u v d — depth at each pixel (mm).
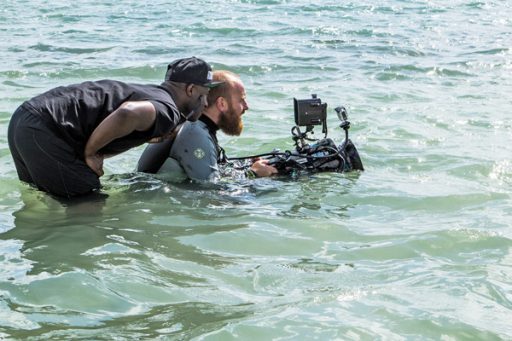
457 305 3701
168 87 5418
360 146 7199
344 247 4527
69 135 5055
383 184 5879
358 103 9391
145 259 4230
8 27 15836
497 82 10984
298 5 20234
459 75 11531
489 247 4516
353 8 19797
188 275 4039
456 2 21141
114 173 6109
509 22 17609
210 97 5738
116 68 11477
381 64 12211
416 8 19906
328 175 6051
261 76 11305
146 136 5090
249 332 3379
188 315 3549
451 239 4625
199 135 5680
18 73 10844
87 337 3307
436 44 14320
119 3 20312
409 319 3537
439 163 6609
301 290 3879
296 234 4738
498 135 7738
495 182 6074
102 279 3932
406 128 7980
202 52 13172
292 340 3322
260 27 16281
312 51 13422
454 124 8242
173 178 5746
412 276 4074
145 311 3586
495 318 3578
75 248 4363
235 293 3822
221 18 17641
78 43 13828
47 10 18703
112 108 5098
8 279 3889
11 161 6242
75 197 5266
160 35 15148
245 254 4391
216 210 5160
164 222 4879
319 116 6051
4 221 4816
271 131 7773
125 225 4801
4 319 3465
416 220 5062
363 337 3367
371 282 3994
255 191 5598
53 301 3658
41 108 5039
